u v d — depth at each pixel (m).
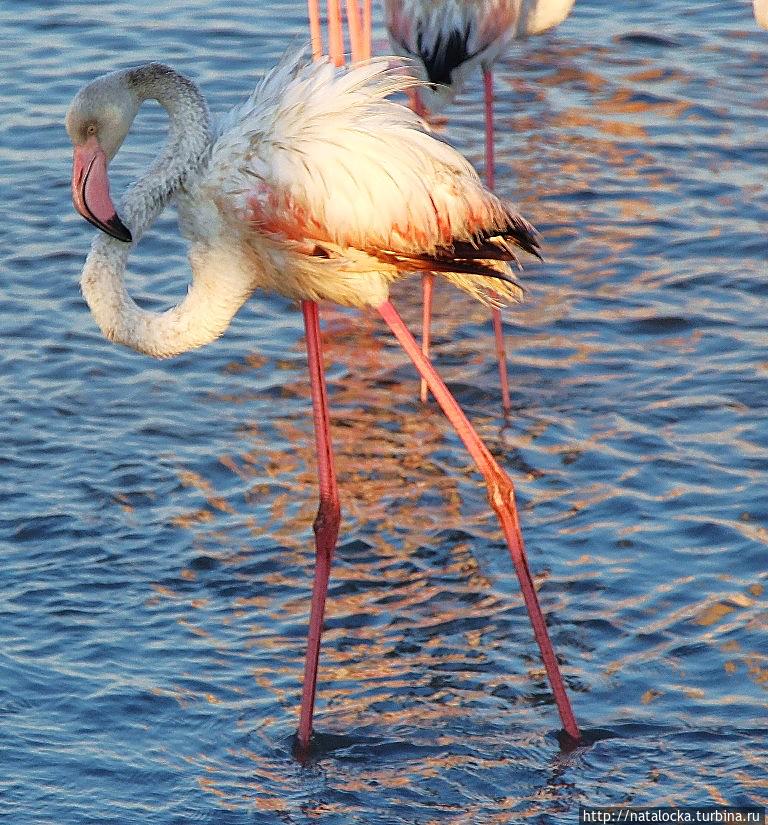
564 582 10.64
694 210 16.73
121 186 16.98
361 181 9.02
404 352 14.16
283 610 10.43
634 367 13.73
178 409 13.12
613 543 11.05
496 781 8.71
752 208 16.72
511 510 9.34
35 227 16.34
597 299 14.98
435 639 10.09
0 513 11.45
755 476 11.82
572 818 8.37
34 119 18.70
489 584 10.67
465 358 13.99
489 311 14.89
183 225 9.57
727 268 15.45
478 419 12.95
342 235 9.12
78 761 8.83
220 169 9.29
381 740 9.09
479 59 14.48
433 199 9.11
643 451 12.28
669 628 10.09
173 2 22.55
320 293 9.64
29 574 10.71
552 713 9.31
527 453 12.35
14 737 9.01
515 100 19.78
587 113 19.34
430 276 13.75
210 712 9.34
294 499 11.78
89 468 12.12
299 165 9.08
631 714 9.28
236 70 20.05
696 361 13.76
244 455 12.40
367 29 13.62
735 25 22.05
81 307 14.87
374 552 11.08
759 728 9.09
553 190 17.28
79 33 21.27
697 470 11.95
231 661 9.85
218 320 9.74
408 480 12.05
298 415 13.05
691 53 21.08
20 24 21.61
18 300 14.91
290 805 8.54
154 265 15.68
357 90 9.20
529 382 13.53
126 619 10.24
